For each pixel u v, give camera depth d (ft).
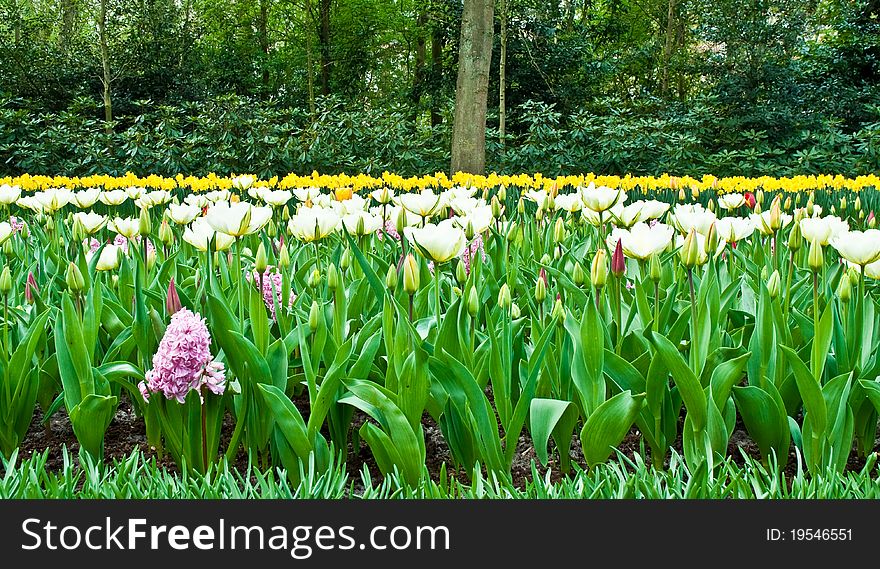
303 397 10.71
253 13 108.06
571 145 59.21
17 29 88.28
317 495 6.52
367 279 10.84
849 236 8.43
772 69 68.08
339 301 9.40
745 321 10.23
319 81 107.04
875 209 23.63
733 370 7.70
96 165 55.47
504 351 8.50
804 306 10.83
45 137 57.93
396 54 113.80
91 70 84.38
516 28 83.05
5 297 8.96
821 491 6.34
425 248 8.77
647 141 57.11
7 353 8.91
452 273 13.20
